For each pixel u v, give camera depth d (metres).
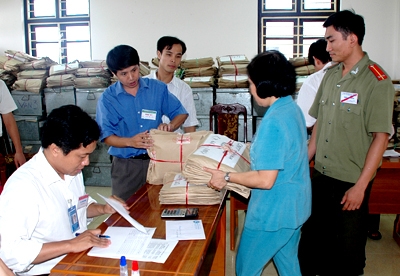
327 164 1.91
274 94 1.38
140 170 2.20
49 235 1.30
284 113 1.38
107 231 1.37
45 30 5.43
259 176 1.37
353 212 1.85
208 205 1.64
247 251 1.56
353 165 1.83
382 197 2.60
